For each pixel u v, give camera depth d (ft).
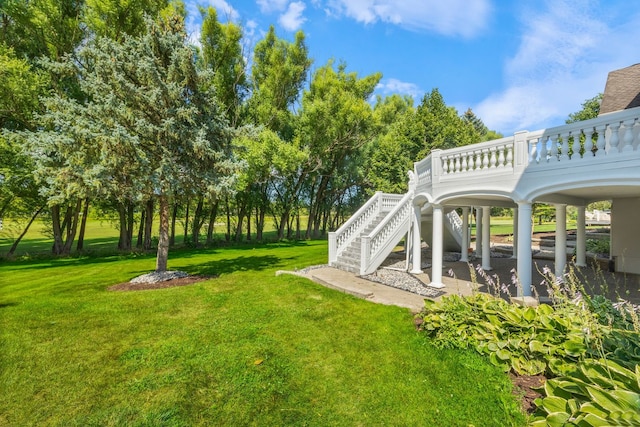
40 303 20.08
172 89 24.25
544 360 10.69
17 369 11.76
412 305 19.43
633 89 25.80
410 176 34.40
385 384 10.71
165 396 10.19
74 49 44.16
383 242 31.14
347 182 88.38
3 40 43.50
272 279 27.25
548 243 49.73
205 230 75.15
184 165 26.78
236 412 9.43
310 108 60.95
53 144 21.67
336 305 19.52
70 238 51.83
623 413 6.32
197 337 14.70
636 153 14.28
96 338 14.57
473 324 13.42
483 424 8.64
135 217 64.90
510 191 19.33
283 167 52.95
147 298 21.24
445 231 43.73
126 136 21.61
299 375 11.38
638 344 9.60
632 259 28.09
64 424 8.94
